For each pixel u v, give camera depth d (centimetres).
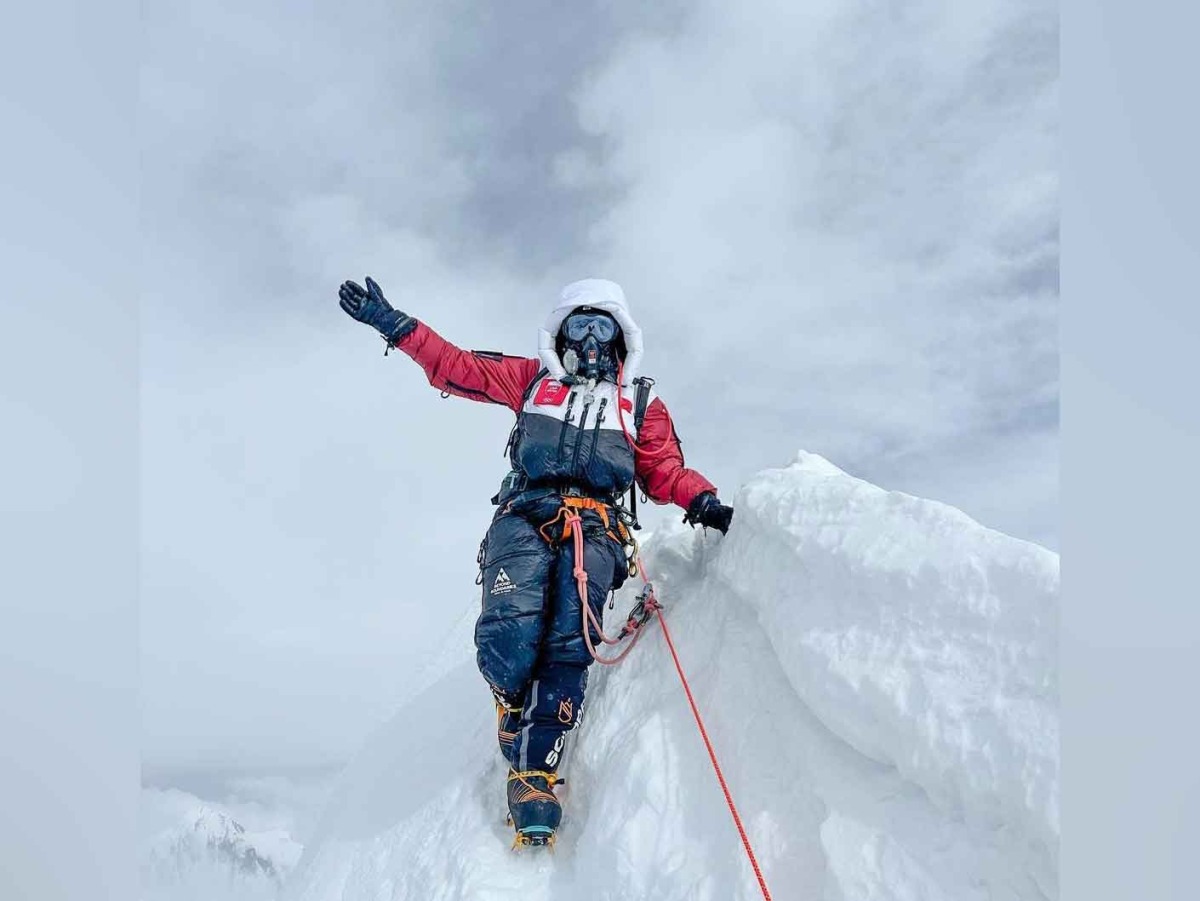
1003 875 129
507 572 223
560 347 265
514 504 239
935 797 142
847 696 159
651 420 262
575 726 221
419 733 280
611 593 261
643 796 190
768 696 192
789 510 199
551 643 219
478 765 240
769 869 162
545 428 243
